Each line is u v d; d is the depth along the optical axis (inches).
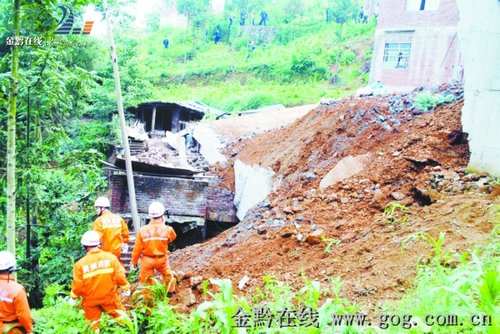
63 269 396.2
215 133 782.5
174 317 226.5
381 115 432.1
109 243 312.2
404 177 327.3
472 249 216.8
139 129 922.7
